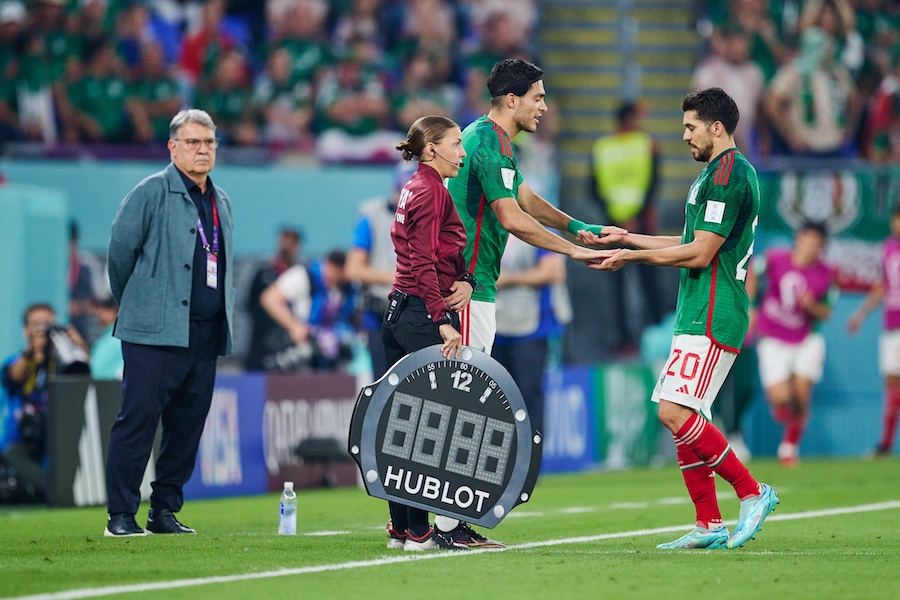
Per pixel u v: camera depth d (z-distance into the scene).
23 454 34.66
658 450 53.12
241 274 52.62
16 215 41.81
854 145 65.38
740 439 53.25
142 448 23.77
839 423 55.91
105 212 51.56
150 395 23.64
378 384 19.69
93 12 58.00
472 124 21.66
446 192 19.70
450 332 19.55
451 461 19.78
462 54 65.00
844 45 65.88
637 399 52.03
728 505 30.86
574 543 22.33
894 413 53.56
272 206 53.22
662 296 59.66
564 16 71.12
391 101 62.12
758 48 65.56
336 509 31.52
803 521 26.94
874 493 35.38
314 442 40.44
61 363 34.59
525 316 36.78
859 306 55.97
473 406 19.81
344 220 54.03
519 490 19.86
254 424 38.47
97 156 55.41
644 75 70.44
